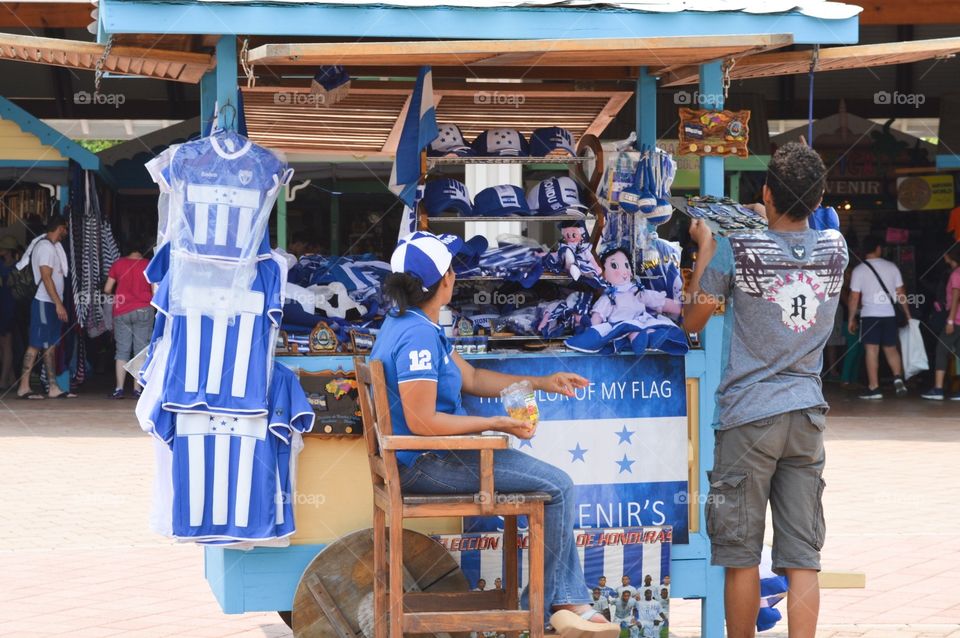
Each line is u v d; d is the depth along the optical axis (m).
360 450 4.60
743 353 4.25
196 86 16.70
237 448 4.37
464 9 4.35
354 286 5.05
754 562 4.27
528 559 4.46
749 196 14.74
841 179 15.83
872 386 14.52
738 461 4.22
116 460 9.88
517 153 5.45
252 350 4.39
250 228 4.40
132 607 5.65
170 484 4.49
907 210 15.69
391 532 3.93
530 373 4.68
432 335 4.08
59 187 14.45
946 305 14.49
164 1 4.12
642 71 5.52
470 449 3.95
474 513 3.98
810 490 4.25
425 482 4.09
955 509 7.96
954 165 14.74
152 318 14.36
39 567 6.45
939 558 6.61
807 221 4.41
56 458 9.95
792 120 17.06
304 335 4.64
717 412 4.32
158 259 4.49
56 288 14.08
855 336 15.50
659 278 5.11
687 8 4.52
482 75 5.62
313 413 4.46
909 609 5.60
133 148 15.85
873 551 6.79
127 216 16.83
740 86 16.67
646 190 5.11
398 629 3.91
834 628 5.28
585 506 4.73
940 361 14.39
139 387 14.59
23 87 16.56
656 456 4.78
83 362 14.93
